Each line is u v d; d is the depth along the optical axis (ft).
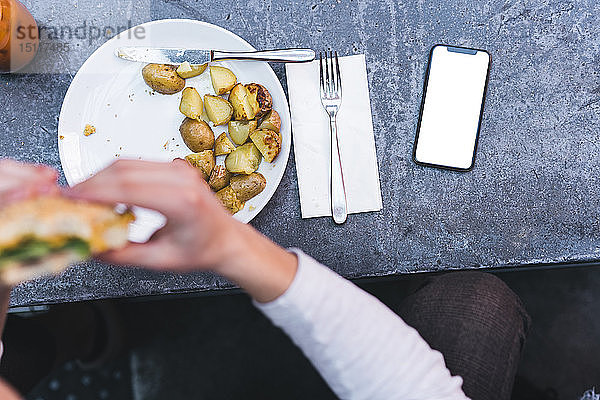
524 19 3.34
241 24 3.35
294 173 3.33
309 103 3.31
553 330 4.43
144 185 2.13
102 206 2.15
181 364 4.53
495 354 3.39
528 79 3.34
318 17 3.34
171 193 2.14
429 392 2.60
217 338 4.52
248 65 3.25
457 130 3.29
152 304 4.48
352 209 3.33
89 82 3.23
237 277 2.44
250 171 3.16
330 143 3.31
